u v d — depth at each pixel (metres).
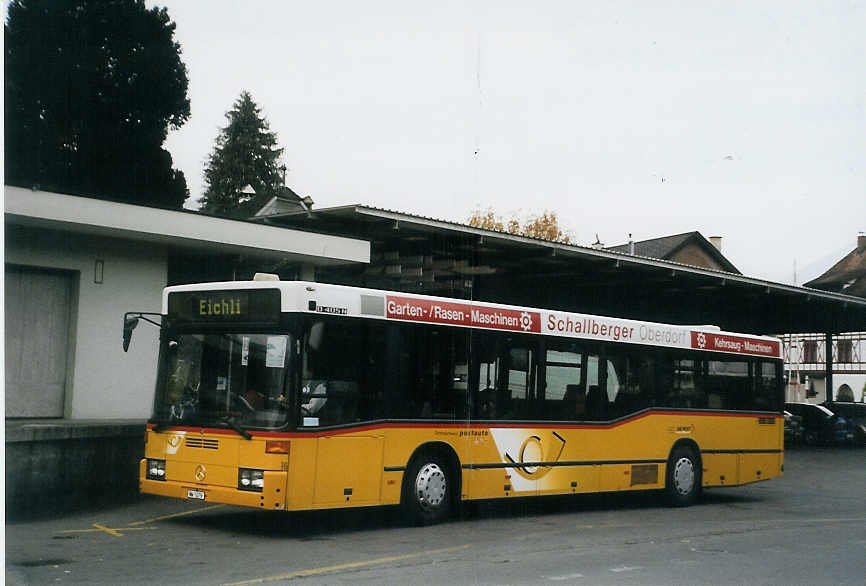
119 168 34.12
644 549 10.83
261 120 78.75
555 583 8.57
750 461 17.00
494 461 12.85
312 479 10.70
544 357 13.70
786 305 35.66
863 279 52.97
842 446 38.22
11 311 15.21
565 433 13.86
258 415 10.67
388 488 11.59
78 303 15.88
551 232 59.81
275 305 10.85
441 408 12.28
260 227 17.52
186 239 16.39
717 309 37.25
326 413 10.95
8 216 14.16
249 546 10.34
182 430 11.20
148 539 10.71
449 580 8.54
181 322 11.58
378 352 11.60
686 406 15.91
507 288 29.69
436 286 25.00
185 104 36.00
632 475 14.84
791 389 66.94
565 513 14.41
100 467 13.70
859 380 64.88
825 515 15.18
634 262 25.80
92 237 16.09
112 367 16.33
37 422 14.29
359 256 19.28
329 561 9.46
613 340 14.77
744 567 9.75
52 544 10.24
